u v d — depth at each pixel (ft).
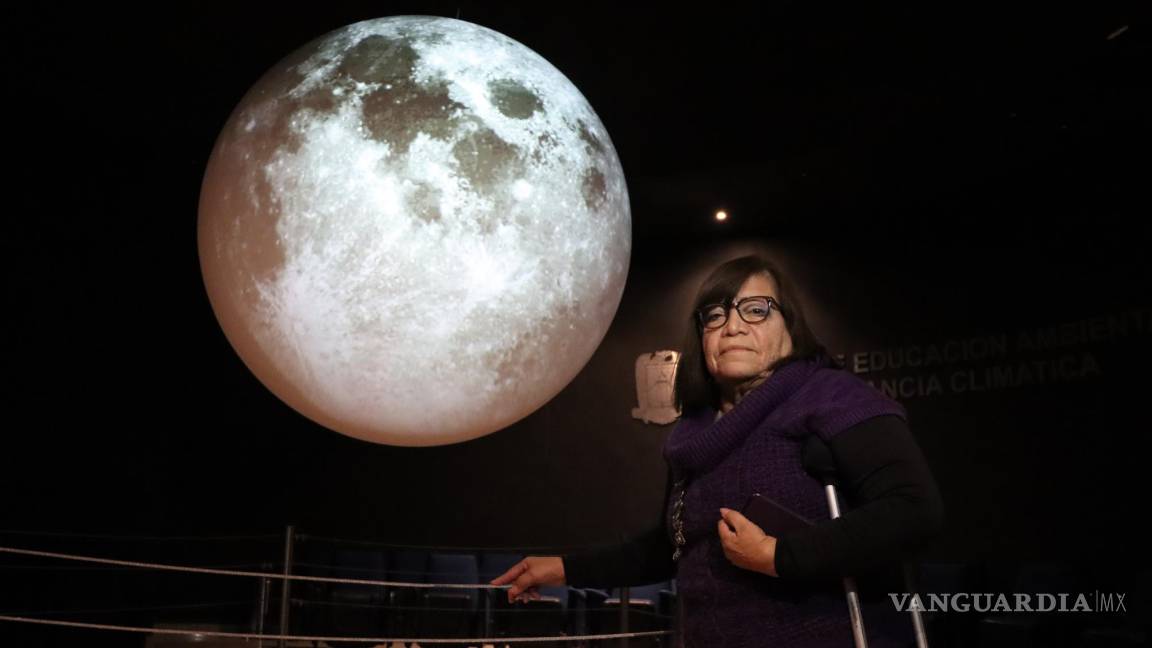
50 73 22.48
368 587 24.56
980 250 27.45
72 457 23.67
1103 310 24.79
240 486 27.76
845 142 24.85
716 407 5.57
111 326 25.00
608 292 7.23
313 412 7.28
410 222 6.37
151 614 24.80
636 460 31.27
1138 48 20.61
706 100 26.63
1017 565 23.75
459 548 28.73
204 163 26.89
